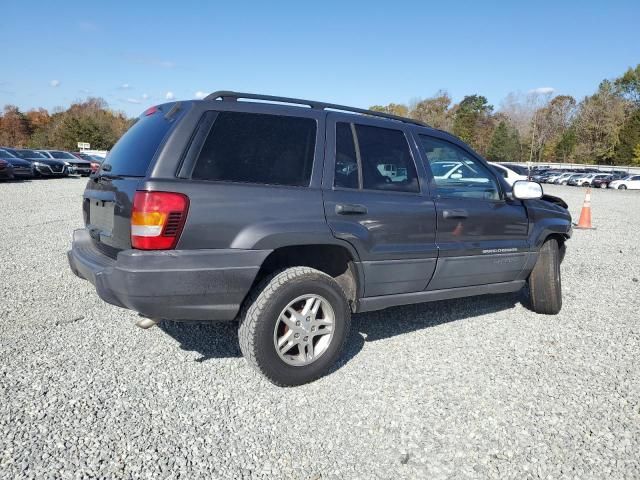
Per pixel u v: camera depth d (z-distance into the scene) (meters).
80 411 2.86
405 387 3.31
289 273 3.17
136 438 2.63
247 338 3.08
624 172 49.31
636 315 4.98
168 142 2.98
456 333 4.34
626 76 75.25
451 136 4.30
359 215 3.45
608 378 3.51
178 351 3.76
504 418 2.95
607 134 71.19
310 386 3.29
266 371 3.13
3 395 3.00
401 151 3.86
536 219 4.64
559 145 77.06
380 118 3.92
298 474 2.41
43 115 99.81
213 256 2.92
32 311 4.51
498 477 2.43
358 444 2.67
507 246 4.36
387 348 3.96
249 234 3.02
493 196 4.41
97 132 75.88
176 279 2.84
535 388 3.33
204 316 3.02
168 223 2.83
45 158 26.66
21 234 8.45
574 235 10.66
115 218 3.08
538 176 51.69
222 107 3.18
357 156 3.59
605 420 2.95
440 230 3.91
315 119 3.48
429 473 2.45
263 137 3.25
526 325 4.60
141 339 3.96
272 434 2.73
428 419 2.92
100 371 3.38
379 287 3.67
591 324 4.66
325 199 3.33
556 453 2.62
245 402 3.05
